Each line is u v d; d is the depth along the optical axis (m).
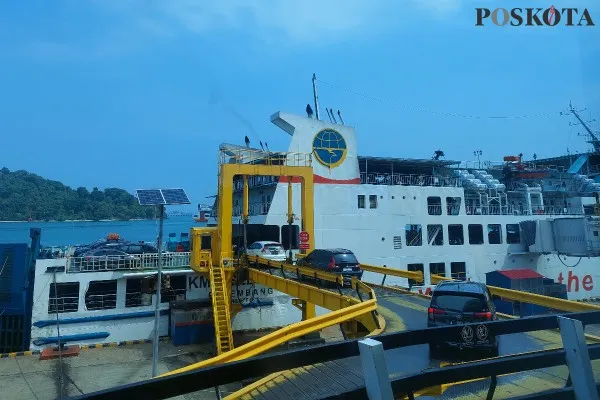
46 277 26.98
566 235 36.09
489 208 38.59
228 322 23.75
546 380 8.04
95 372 22.84
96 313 27.84
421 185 36.19
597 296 38.91
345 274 20.06
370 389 2.57
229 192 26.17
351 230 31.34
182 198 24.97
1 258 26.89
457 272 34.47
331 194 31.36
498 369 3.12
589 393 2.90
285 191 32.19
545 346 11.08
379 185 32.84
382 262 31.80
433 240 34.03
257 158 28.59
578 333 3.01
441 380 2.96
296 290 19.53
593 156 51.66
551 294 33.12
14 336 26.58
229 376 2.58
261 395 7.64
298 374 8.50
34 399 19.33
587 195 44.75
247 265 26.25
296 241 32.53
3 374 22.34
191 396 18.58
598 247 34.34
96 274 28.20
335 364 9.02
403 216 33.03
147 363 24.39
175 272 29.58
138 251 35.59
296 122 31.55
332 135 32.41
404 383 2.80
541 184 44.88
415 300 18.61
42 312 26.59
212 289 25.03
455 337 3.20
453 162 37.12
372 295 15.23
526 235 36.62
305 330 11.21
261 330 30.83
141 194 24.52
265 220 31.47
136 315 28.66
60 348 24.45
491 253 35.75
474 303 11.25
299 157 30.80
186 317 28.31
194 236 27.16
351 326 15.84
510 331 3.32
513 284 32.25
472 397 7.34
